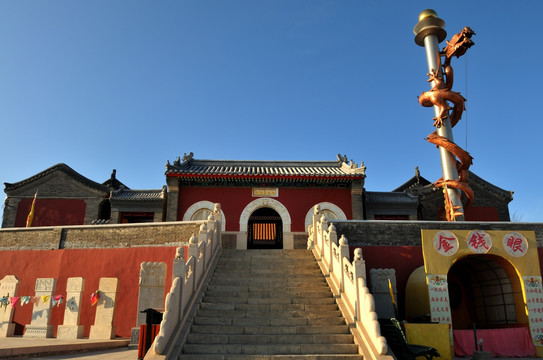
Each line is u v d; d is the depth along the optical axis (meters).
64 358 10.46
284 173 22.42
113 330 15.15
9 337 15.47
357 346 9.61
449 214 18.19
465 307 16.72
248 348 9.52
